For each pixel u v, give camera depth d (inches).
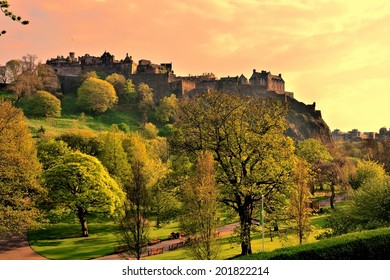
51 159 3184.1
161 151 4318.4
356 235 1072.8
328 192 4126.5
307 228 1576.0
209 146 1514.5
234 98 1577.3
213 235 1278.3
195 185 1300.4
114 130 5246.1
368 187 1509.6
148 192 1673.2
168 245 2007.9
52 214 2546.8
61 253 1892.2
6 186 1743.4
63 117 7509.8
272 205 1540.4
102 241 2174.0
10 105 2082.9
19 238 2231.8
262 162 1480.1
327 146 5157.5
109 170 3122.5
